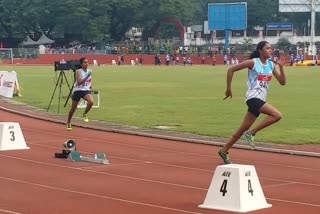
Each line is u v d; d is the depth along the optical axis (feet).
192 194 31.81
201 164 41.55
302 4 321.73
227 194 27.78
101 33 328.08
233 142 39.45
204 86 129.18
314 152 47.24
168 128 61.72
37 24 335.47
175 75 180.04
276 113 37.63
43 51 307.58
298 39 398.21
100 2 326.44
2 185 33.88
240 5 306.96
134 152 46.80
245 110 79.61
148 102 91.04
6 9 330.95
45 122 67.05
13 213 27.73
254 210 27.71
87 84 61.52
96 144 51.11
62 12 327.06
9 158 42.73
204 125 64.08
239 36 419.33
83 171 38.19
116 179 35.81
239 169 27.71
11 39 346.95
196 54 320.70
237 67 37.37
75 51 315.99
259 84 37.83
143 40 355.97
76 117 71.10
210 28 313.53
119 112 76.59
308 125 64.59
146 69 232.32
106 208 28.68
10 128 46.96
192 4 368.07
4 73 102.58
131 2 326.03
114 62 303.68
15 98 97.30
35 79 150.41
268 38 395.96
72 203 29.68
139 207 28.89
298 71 214.69
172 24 364.17
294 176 37.83
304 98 99.96
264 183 35.45
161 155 45.47
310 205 29.53
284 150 47.98
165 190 32.83
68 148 43.29
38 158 42.88
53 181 34.99
